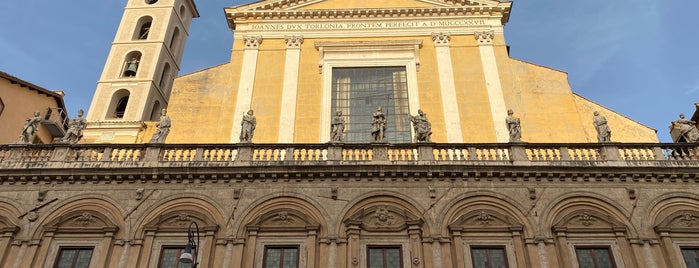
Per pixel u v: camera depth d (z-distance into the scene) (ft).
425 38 99.96
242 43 100.22
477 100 91.66
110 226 68.95
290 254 67.56
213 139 88.43
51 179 72.74
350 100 94.07
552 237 67.77
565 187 71.41
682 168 71.56
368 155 74.69
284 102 91.66
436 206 69.92
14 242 68.33
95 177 72.49
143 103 103.65
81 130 81.05
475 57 97.09
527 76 94.53
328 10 102.27
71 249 68.33
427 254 66.39
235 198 71.00
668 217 68.85
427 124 79.15
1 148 75.77
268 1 104.01
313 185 71.82
